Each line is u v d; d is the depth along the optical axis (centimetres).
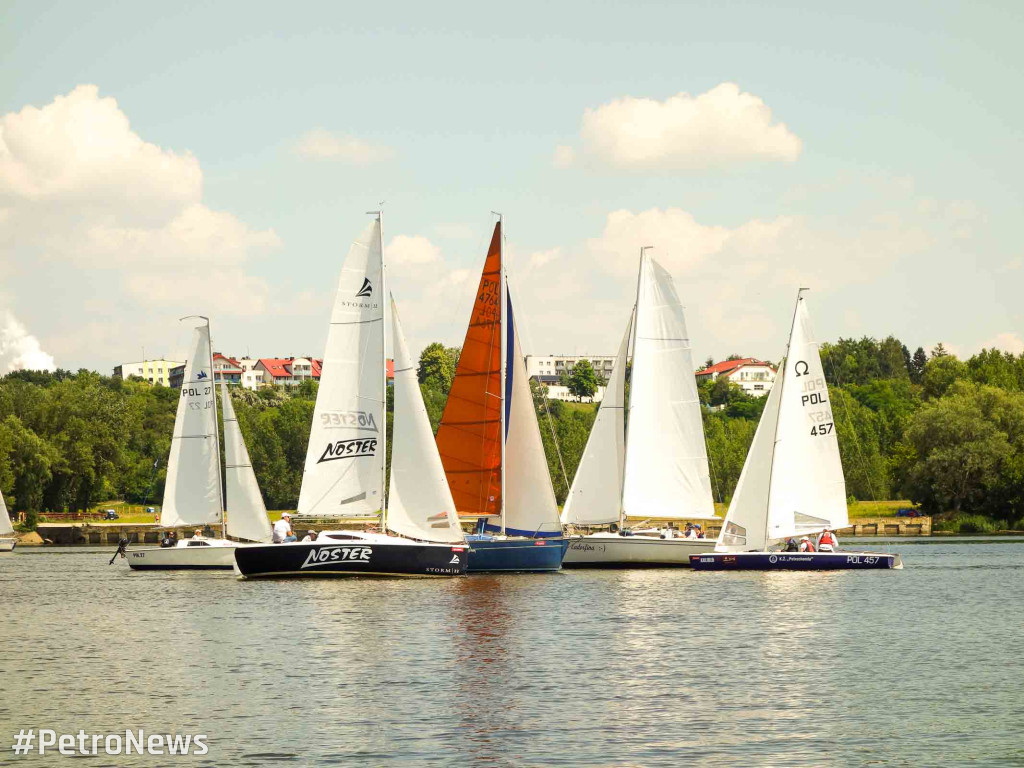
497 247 11875
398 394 11288
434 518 11225
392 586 10781
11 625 8681
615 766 4659
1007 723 5322
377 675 6406
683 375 12450
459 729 5200
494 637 7712
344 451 11162
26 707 5688
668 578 11612
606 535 12538
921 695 5903
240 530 13700
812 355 12144
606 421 12631
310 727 5244
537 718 5394
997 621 8638
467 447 11906
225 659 6944
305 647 7325
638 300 12488
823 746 4938
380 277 11238
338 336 11175
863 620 8662
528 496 12069
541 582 11156
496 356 11888
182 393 13775
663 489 12412
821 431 12169
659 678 6322
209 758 4794
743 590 10644
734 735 5103
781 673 6488
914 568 13700
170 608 9562
